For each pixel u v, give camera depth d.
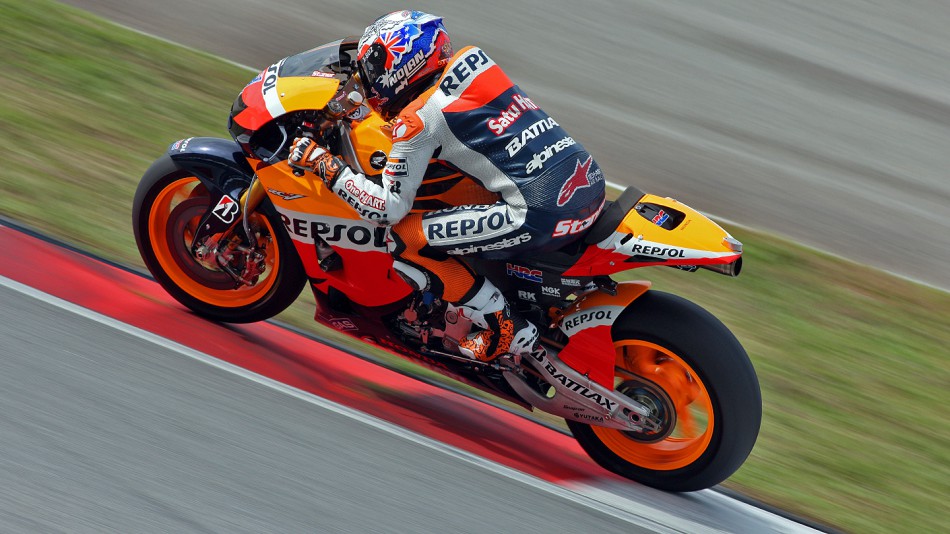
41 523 11.15
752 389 15.05
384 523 12.56
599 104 37.22
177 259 17.86
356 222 15.84
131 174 23.98
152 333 16.47
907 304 27.61
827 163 36.66
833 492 17.50
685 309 15.52
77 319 16.14
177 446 13.12
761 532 15.20
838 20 51.47
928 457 19.69
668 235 15.09
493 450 15.97
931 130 41.19
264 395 15.25
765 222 31.38
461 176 15.62
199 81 31.19
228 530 11.73
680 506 15.55
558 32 42.94
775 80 42.97
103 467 12.35
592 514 14.29
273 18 38.66
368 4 41.84
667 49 43.66
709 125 37.59
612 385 15.82
